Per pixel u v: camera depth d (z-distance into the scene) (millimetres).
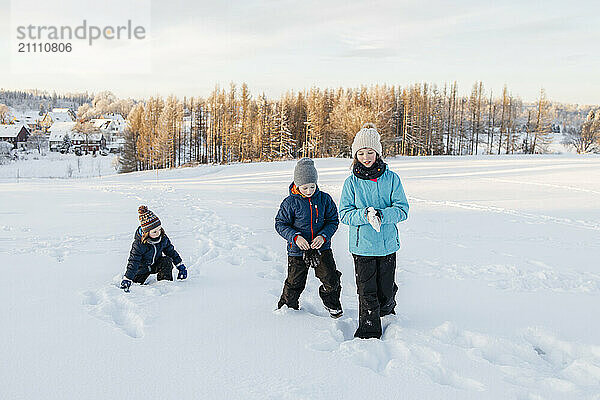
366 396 2545
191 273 5277
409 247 7055
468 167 31281
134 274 4594
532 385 2699
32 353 3053
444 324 3533
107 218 9609
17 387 2613
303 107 66625
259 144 57906
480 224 9383
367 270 3510
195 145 67312
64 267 5434
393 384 2676
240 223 9141
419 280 5156
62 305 4020
